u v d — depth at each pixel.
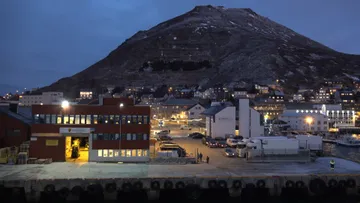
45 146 63.50
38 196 48.53
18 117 73.81
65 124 63.88
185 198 51.72
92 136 64.06
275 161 66.25
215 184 50.72
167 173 53.91
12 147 66.50
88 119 64.38
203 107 173.88
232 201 50.81
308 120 148.00
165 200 50.81
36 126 63.66
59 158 63.53
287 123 153.88
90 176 51.09
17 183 48.47
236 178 51.34
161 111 198.88
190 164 62.94
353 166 61.84
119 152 64.19
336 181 53.47
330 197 53.66
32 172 53.75
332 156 79.38
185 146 87.50
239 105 99.00
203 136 103.06
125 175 52.00
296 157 66.69
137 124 64.81
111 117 64.69
